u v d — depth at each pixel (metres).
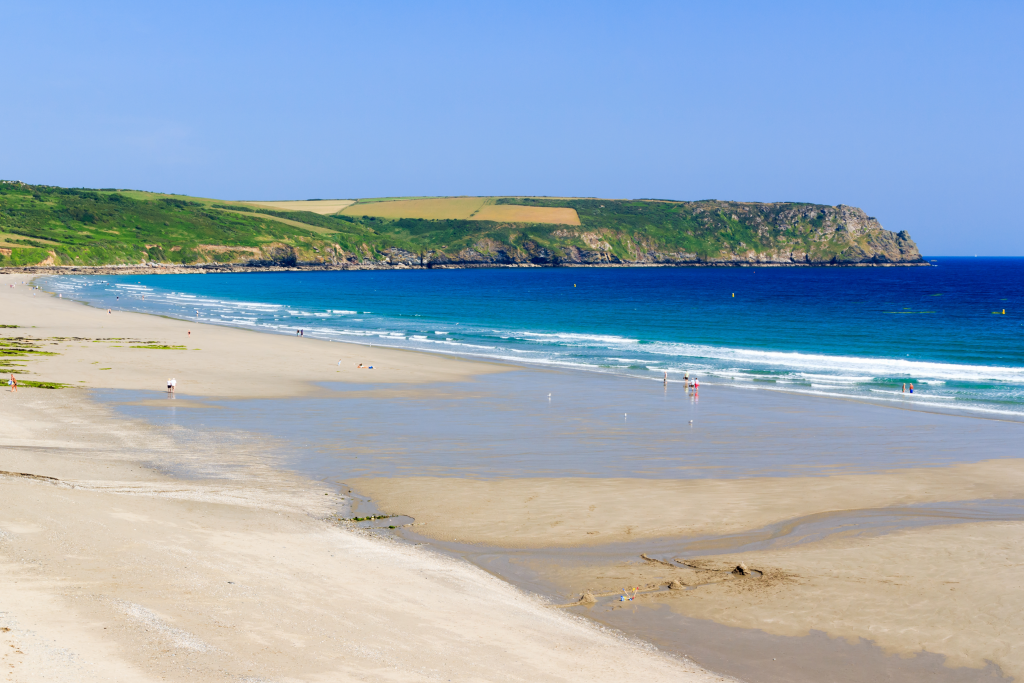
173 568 14.42
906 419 34.78
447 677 11.06
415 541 18.06
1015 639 13.01
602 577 15.99
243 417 33.03
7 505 16.58
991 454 27.95
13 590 12.60
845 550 17.33
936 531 18.62
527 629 13.27
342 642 12.02
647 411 36.31
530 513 20.23
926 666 12.34
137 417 31.97
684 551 17.53
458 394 40.50
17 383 38.22
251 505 19.88
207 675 10.48
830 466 25.91
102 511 17.30
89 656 10.70
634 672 11.89
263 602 13.30
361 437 29.69
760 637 13.38
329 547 16.78
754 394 41.50
